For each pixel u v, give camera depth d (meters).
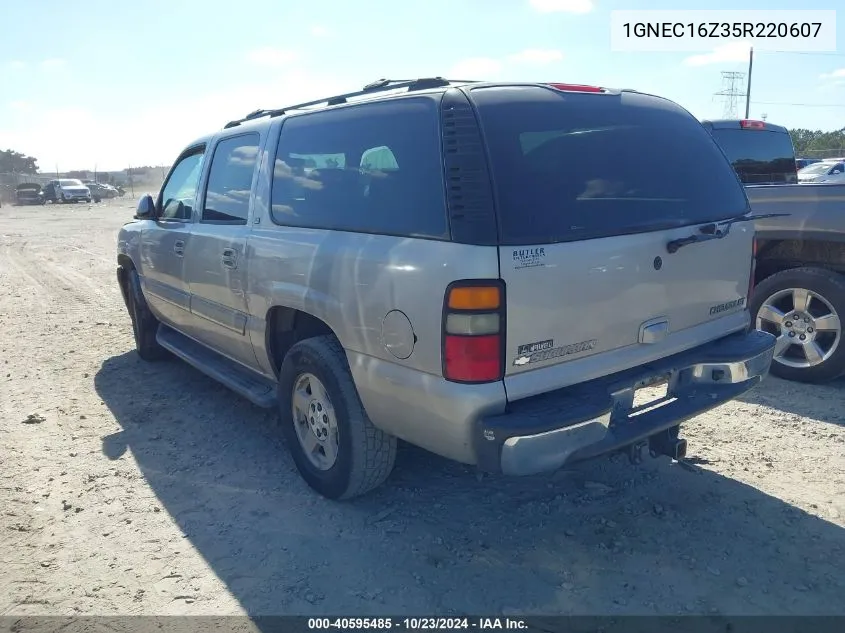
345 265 3.25
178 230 5.06
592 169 3.12
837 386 5.30
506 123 2.96
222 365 5.02
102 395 5.61
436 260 2.81
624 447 3.33
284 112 4.28
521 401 2.88
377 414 3.27
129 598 3.01
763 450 4.24
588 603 2.91
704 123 7.17
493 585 3.04
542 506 3.67
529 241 2.79
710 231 3.39
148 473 4.18
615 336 3.10
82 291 10.57
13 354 6.93
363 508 3.71
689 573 3.08
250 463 4.30
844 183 5.12
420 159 3.02
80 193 43.81
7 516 3.68
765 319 5.51
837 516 3.49
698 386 3.55
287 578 3.12
